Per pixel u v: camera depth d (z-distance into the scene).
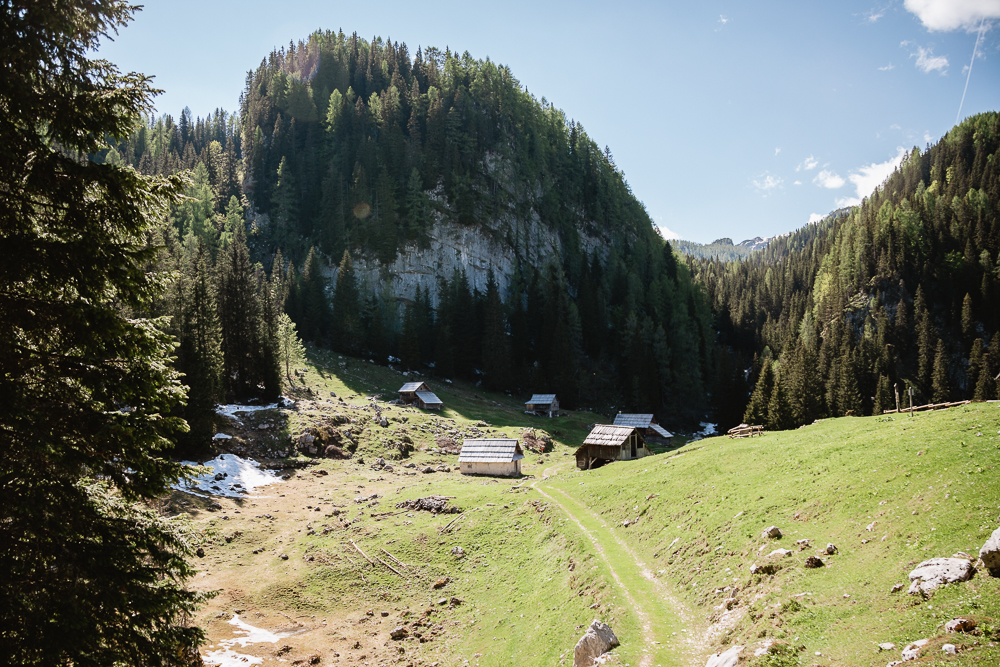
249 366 92.06
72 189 13.89
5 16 12.72
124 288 14.70
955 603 15.84
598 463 70.44
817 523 25.61
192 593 15.56
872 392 129.00
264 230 178.88
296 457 72.38
